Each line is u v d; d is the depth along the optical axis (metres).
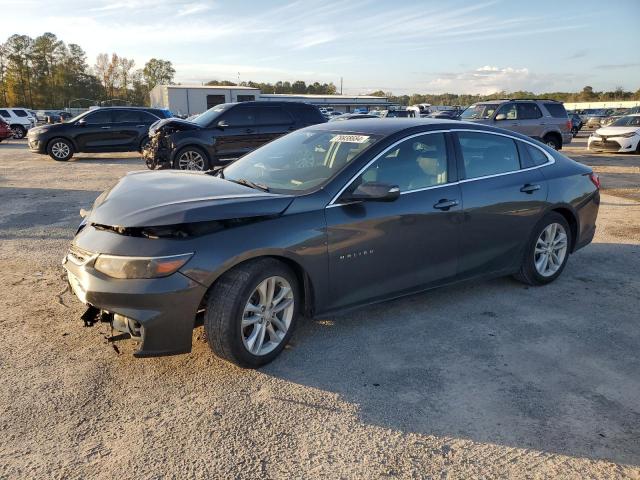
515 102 15.51
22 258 5.54
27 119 33.56
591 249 6.18
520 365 3.44
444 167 4.12
